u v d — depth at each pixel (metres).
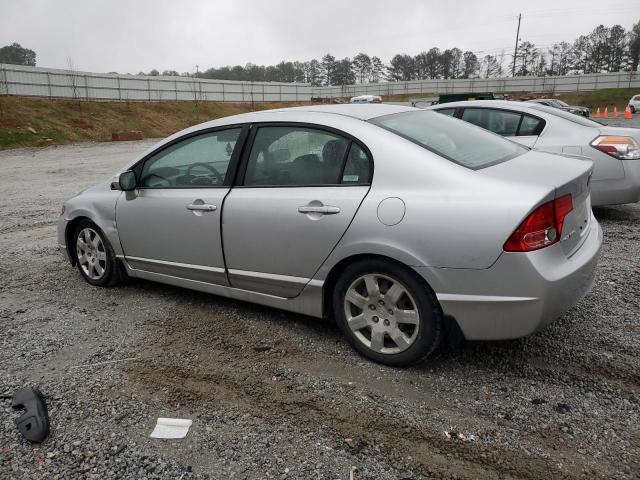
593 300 4.03
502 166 3.11
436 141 3.28
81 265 4.92
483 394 2.87
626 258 5.05
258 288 3.70
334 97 81.75
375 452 2.44
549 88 71.38
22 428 2.67
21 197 10.91
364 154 3.19
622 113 47.72
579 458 2.35
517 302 2.72
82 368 3.32
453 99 29.98
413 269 2.91
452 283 2.82
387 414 2.72
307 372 3.17
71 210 4.82
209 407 2.85
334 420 2.69
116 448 2.54
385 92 80.50
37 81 38.62
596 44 97.69
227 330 3.79
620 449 2.39
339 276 3.35
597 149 6.14
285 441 2.54
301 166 3.43
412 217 2.89
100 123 37.19
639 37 92.31
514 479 2.24
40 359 3.46
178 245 4.04
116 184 4.56
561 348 3.31
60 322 4.06
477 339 2.89
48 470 2.41
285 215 3.38
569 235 2.91
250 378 3.13
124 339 3.72
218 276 3.87
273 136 3.60
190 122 46.19
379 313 3.15
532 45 101.12
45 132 31.58
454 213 2.80
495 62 104.94
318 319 3.92
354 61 118.12
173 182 4.13
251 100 60.41
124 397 2.97
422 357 3.05
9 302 4.54
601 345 3.33
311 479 2.28
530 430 2.55
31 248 6.41
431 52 110.25
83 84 42.12
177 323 3.95
